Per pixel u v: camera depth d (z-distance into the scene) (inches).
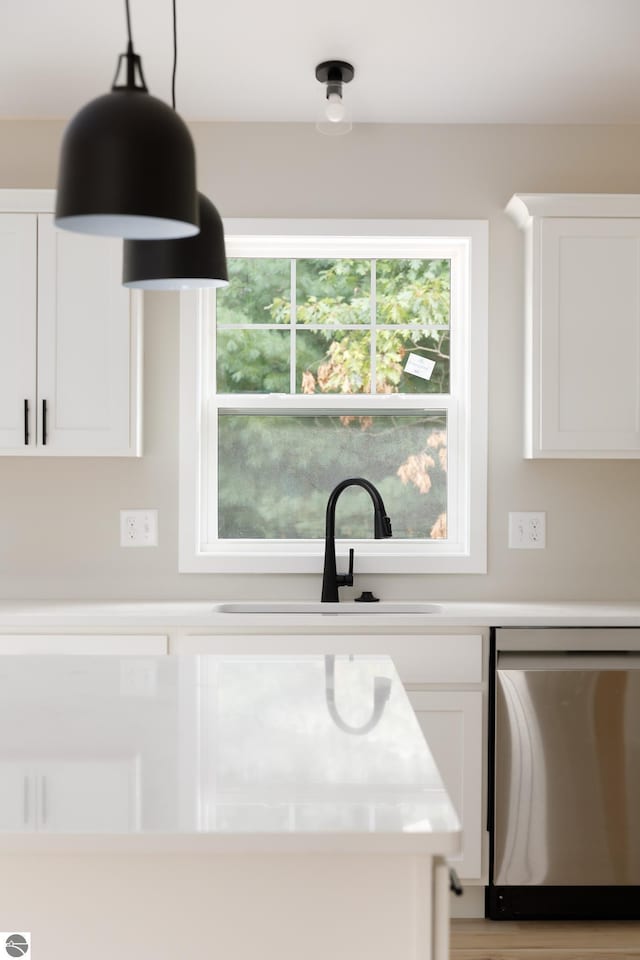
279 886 39.9
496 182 132.9
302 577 131.8
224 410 136.3
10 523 131.7
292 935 39.9
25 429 120.5
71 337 120.9
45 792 42.0
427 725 111.4
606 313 122.0
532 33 105.7
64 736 51.8
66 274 120.7
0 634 111.6
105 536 131.9
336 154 132.5
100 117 43.0
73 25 103.7
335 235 131.5
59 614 111.8
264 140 132.3
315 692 63.3
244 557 130.6
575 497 132.8
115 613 112.7
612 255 121.8
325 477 136.5
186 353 131.1
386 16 101.7
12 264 120.8
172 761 47.0
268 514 136.3
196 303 131.3
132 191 42.4
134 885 39.9
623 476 133.0
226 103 125.7
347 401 136.3
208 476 135.3
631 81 118.7
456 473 135.8
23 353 120.8
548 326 122.0
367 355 137.4
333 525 126.4
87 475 132.0
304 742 50.8
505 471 132.3
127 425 121.4
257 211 132.1
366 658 75.9
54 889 39.9
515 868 110.0
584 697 110.3
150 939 39.8
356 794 42.1
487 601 130.8
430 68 114.7
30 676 68.3
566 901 111.7
